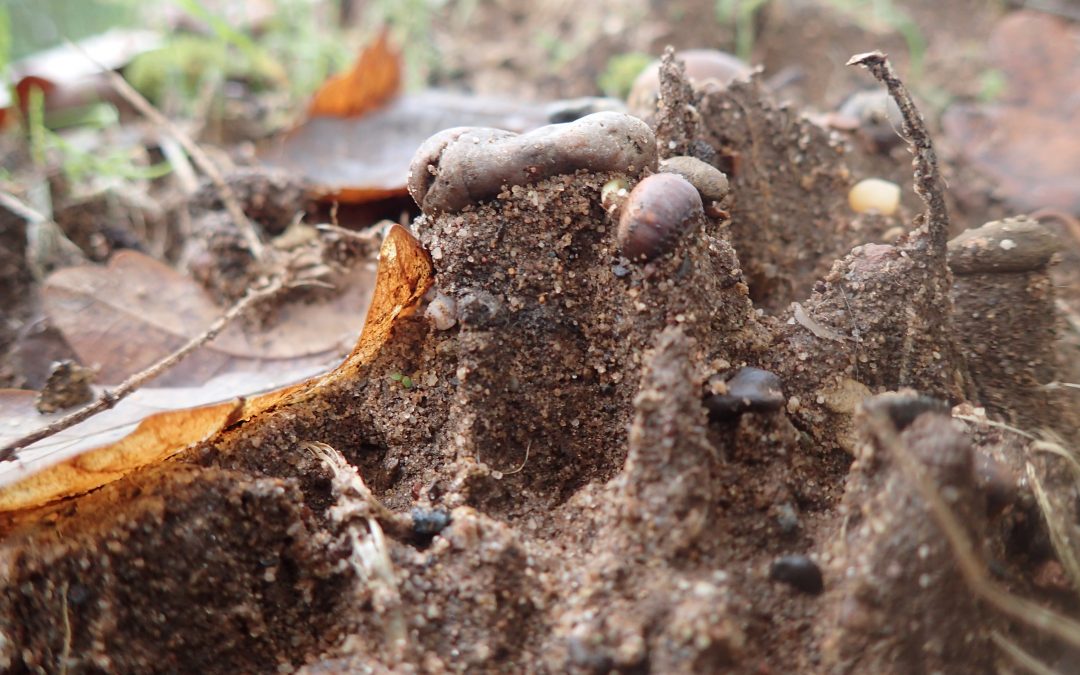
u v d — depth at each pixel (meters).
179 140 0.27
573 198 0.21
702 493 0.19
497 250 0.21
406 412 0.21
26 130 0.30
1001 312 0.22
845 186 0.24
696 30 0.34
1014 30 0.29
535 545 0.20
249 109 0.33
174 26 0.37
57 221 0.27
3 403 0.22
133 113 0.33
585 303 0.21
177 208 0.27
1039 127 0.28
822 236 0.24
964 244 0.22
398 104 0.28
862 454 0.19
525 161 0.21
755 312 0.21
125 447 0.20
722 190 0.21
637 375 0.21
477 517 0.20
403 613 0.20
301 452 0.21
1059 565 0.20
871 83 0.33
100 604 0.20
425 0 0.39
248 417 0.21
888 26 0.35
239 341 0.23
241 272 0.24
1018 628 0.19
